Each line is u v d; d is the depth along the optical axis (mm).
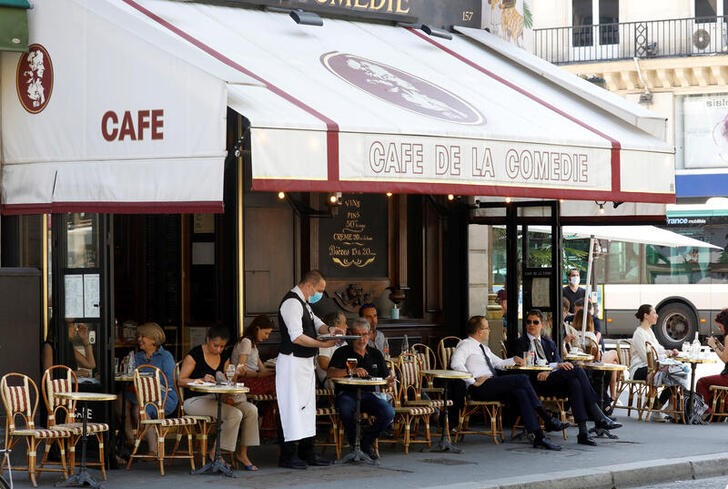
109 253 12688
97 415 12875
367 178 12102
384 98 13273
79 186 12203
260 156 11430
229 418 12812
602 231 19734
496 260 21609
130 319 17250
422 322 17562
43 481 12062
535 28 38188
